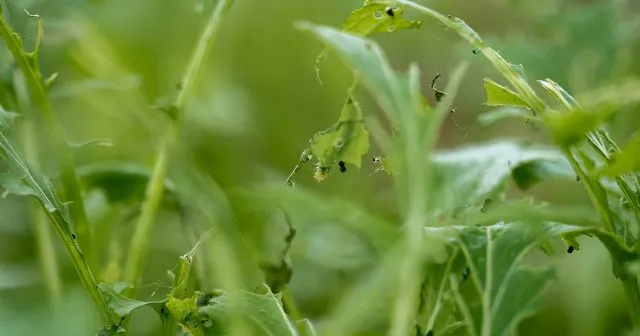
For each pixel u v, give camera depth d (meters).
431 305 0.65
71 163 0.73
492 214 0.64
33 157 0.79
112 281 0.74
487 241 0.63
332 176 0.90
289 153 1.10
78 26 0.98
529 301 0.62
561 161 0.75
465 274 0.65
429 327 0.64
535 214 0.63
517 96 0.65
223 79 1.12
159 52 1.15
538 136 0.92
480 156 0.75
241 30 1.19
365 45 0.63
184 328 0.64
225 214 0.67
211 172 0.99
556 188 0.94
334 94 1.14
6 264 0.89
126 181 0.79
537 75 0.90
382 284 0.63
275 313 0.64
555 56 0.91
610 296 0.84
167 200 0.79
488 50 0.64
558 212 0.65
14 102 0.78
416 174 0.62
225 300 0.65
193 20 1.14
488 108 1.07
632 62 0.98
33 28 0.82
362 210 0.66
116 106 1.04
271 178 0.98
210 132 1.03
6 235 0.91
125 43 1.14
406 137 0.62
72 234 0.66
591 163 0.64
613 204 0.69
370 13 0.66
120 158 1.02
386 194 0.86
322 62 1.14
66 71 1.04
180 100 0.75
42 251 0.77
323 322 0.79
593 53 0.92
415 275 0.62
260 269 0.71
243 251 0.71
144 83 1.15
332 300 0.85
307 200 0.66
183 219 0.76
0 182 0.66
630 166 0.60
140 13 1.15
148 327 0.79
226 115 1.05
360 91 1.11
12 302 0.77
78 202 0.73
